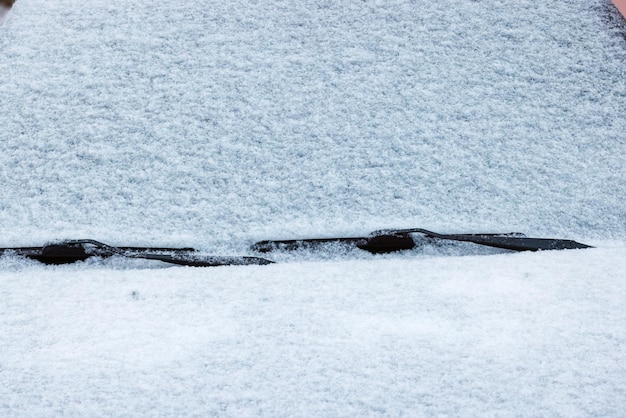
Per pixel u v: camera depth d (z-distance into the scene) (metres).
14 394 1.30
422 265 1.59
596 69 1.99
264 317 1.44
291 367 1.33
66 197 1.74
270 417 1.24
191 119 1.88
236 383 1.30
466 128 1.86
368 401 1.26
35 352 1.39
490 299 1.49
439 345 1.37
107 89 1.95
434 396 1.27
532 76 1.97
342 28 2.09
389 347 1.37
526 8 2.14
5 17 2.20
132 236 1.67
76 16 2.16
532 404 1.25
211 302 1.49
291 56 2.01
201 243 1.67
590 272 1.56
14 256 1.65
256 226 1.70
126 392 1.30
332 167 1.79
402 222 1.69
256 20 2.11
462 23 2.10
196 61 2.01
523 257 1.62
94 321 1.45
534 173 1.78
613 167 1.79
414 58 2.00
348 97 1.92
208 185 1.76
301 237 1.68
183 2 2.19
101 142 1.84
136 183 1.76
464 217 1.71
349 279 1.55
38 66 2.02
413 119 1.87
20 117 1.90
